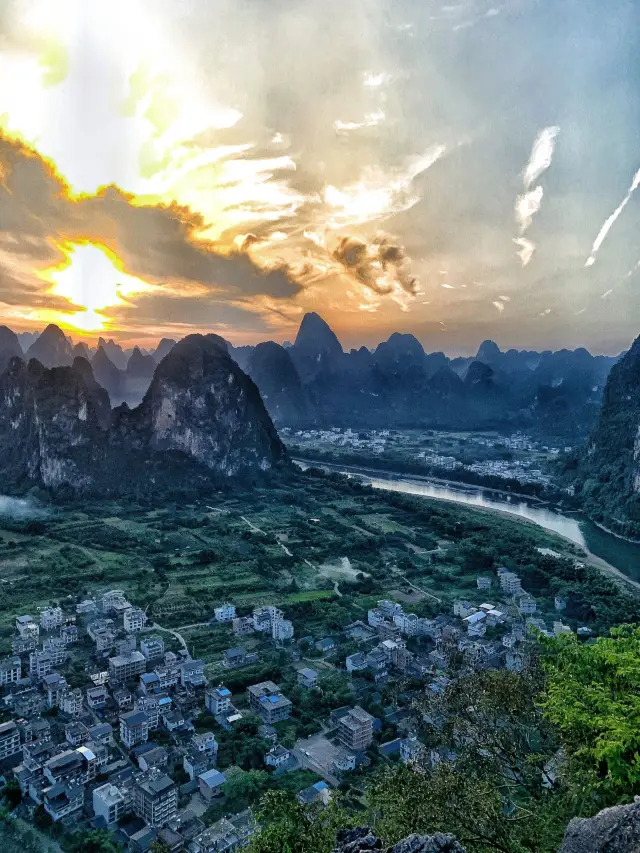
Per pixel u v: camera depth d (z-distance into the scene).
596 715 25.41
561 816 26.36
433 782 31.70
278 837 34.66
